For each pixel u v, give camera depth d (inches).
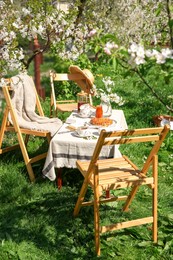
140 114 291.6
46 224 155.5
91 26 263.0
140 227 153.7
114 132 124.7
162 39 169.3
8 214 162.9
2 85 202.7
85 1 277.3
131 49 101.0
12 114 195.0
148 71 106.4
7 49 215.3
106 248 141.3
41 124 211.3
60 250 141.1
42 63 660.7
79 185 187.9
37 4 220.2
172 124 152.1
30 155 224.4
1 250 139.6
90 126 188.7
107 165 155.1
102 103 216.1
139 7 426.6
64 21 232.1
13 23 217.6
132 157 221.1
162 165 213.0
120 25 430.3
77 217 161.0
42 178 194.1
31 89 219.3
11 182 186.1
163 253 137.9
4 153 225.3
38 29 223.3
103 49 106.6
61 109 253.8
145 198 177.6
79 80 257.0
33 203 170.1
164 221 157.3
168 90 371.2
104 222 157.4
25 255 137.6
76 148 171.6
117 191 183.0
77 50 257.4
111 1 428.5
